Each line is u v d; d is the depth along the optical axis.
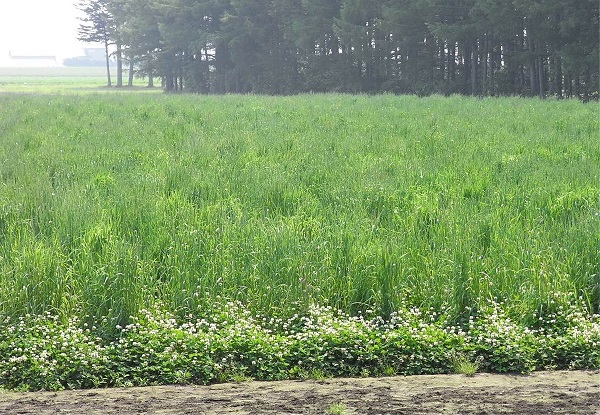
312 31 73.75
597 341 9.32
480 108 33.78
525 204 13.82
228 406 7.45
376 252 10.97
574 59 53.78
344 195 14.41
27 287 10.01
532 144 21.05
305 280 10.34
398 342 9.22
